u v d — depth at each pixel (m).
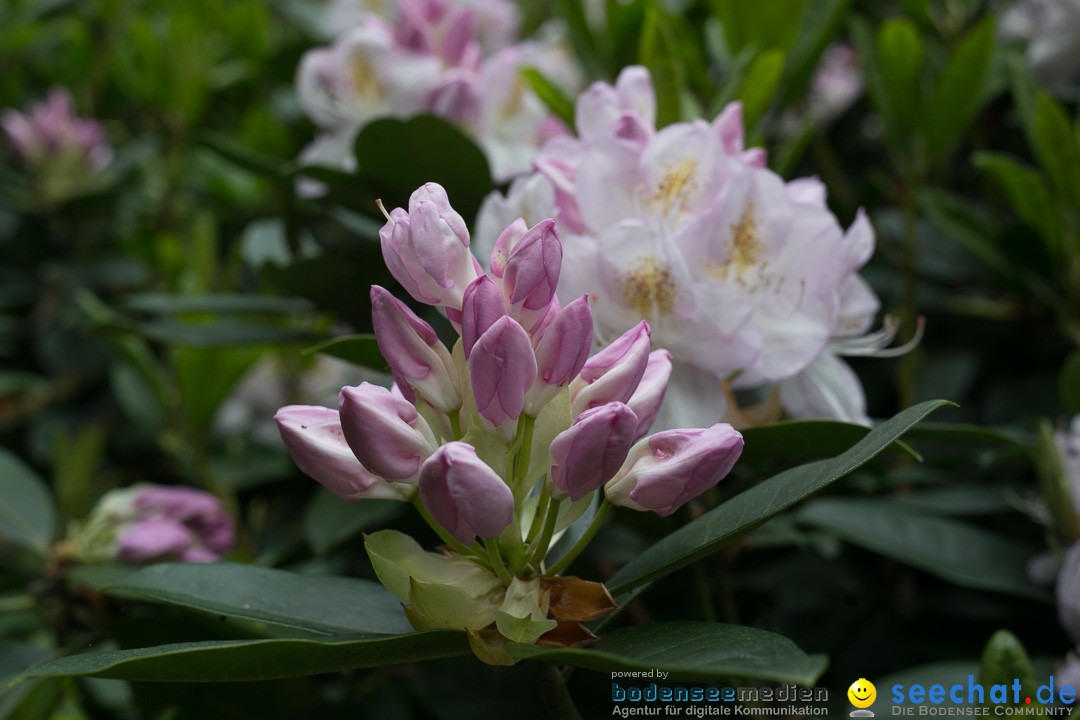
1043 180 0.83
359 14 1.17
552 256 0.57
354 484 0.58
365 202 0.77
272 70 1.19
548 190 0.65
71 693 0.75
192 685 0.74
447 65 0.80
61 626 0.81
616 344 0.58
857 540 0.73
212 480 0.99
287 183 0.80
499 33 1.18
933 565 0.73
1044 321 0.90
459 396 0.58
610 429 0.56
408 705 0.77
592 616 0.57
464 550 0.58
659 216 0.65
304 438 0.58
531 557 0.58
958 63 0.79
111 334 0.93
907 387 0.84
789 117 1.07
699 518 0.60
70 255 1.37
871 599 0.82
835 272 0.65
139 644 0.73
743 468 0.71
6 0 1.36
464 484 0.55
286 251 1.00
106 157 1.33
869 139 1.11
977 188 1.07
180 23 1.19
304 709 0.76
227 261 1.17
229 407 1.19
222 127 1.29
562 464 0.57
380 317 0.57
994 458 0.75
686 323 0.64
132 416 1.08
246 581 0.62
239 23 1.23
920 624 0.79
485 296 0.56
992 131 1.05
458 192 0.75
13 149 1.29
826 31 0.79
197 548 0.85
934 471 0.79
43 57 1.43
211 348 0.93
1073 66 0.96
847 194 1.01
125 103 1.39
